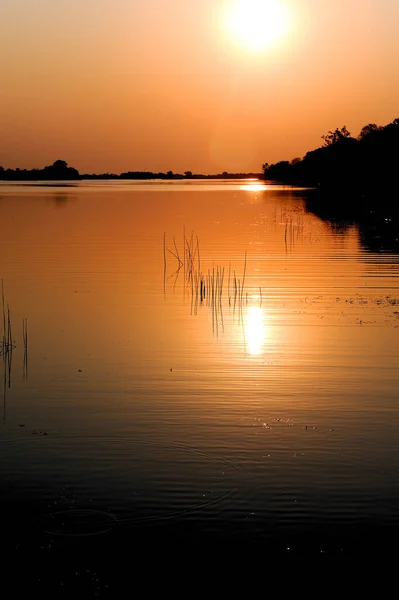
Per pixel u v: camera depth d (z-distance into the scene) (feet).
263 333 59.67
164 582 26.27
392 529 29.19
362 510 30.55
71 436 38.32
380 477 33.35
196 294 76.84
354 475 33.58
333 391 44.96
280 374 48.55
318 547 28.12
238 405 42.63
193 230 153.58
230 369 49.80
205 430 38.93
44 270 93.25
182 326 62.34
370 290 78.59
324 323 62.90
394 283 82.74
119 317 65.72
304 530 29.17
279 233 146.30
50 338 58.29
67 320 64.49
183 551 27.94
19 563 27.32
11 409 42.39
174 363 51.31
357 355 52.80
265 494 31.89
